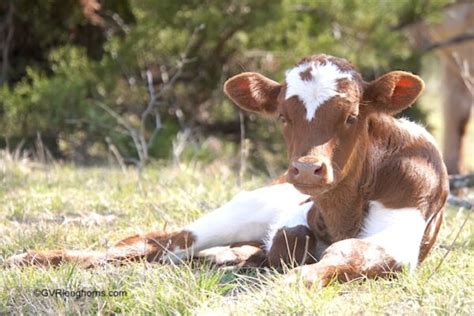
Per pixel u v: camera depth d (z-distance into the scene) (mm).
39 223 10234
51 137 18141
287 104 8062
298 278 7344
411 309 7027
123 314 7188
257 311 6996
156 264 8461
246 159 18328
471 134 28828
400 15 19156
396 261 7895
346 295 7441
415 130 8859
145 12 18547
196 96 19266
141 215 10727
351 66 8227
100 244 9484
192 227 9258
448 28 18969
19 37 19359
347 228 8500
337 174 8008
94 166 16297
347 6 19250
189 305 7230
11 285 7793
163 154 17469
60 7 18812
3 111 18250
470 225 10109
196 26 17984
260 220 9352
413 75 8133
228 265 9055
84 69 18266
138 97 18672
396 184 8430
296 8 19328
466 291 7441
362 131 8242
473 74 18578
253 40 18828
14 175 13297
